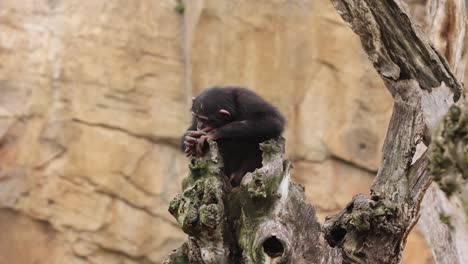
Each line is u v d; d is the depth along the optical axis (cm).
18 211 1691
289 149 1686
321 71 1702
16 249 1692
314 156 1691
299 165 1689
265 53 1694
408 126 665
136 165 1709
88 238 1692
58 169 1695
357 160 1688
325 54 1700
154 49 1741
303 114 1694
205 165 596
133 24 1742
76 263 1688
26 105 1706
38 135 1702
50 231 1703
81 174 1695
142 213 1709
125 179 1705
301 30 1700
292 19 1702
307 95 1698
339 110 1695
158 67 1739
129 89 1720
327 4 1705
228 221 576
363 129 1692
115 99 1717
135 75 1727
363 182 1694
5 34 1734
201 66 1695
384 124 1689
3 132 1694
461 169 376
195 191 570
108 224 1694
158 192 1711
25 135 1705
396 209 593
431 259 1645
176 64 1747
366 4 687
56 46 1727
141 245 1702
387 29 689
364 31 692
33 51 1728
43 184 1694
